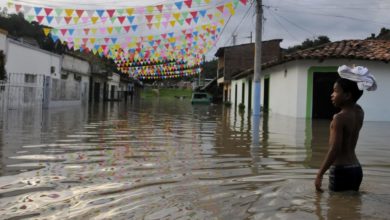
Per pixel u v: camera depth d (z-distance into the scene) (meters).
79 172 6.17
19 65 24.84
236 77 36.41
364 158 7.90
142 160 7.30
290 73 20.53
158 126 14.64
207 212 4.16
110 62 53.31
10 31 37.53
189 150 8.63
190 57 33.44
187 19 15.98
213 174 6.09
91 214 4.13
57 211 4.23
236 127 14.54
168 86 109.81
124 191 5.04
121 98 56.00
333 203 4.46
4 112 19.67
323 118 19.20
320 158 7.82
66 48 36.06
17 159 7.26
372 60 18.17
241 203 4.48
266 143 10.01
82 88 41.03
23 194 4.88
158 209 4.28
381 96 18.64
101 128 13.38
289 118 19.19
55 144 9.26
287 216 4.02
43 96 25.92
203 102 42.69
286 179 5.77
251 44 45.06
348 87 4.92
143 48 29.05
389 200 4.60
